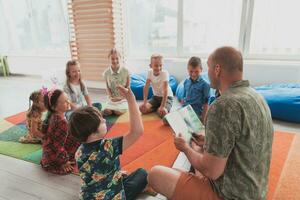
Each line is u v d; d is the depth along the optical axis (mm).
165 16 3760
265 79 3244
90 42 3834
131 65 4023
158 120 2578
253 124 894
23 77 4961
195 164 1025
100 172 1159
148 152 1929
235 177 949
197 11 3533
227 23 3436
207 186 1076
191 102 2443
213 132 907
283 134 2215
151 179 1246
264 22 3225
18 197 1494
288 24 3133
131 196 1380
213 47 3615
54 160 1731
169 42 3869
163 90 2695
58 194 1508
